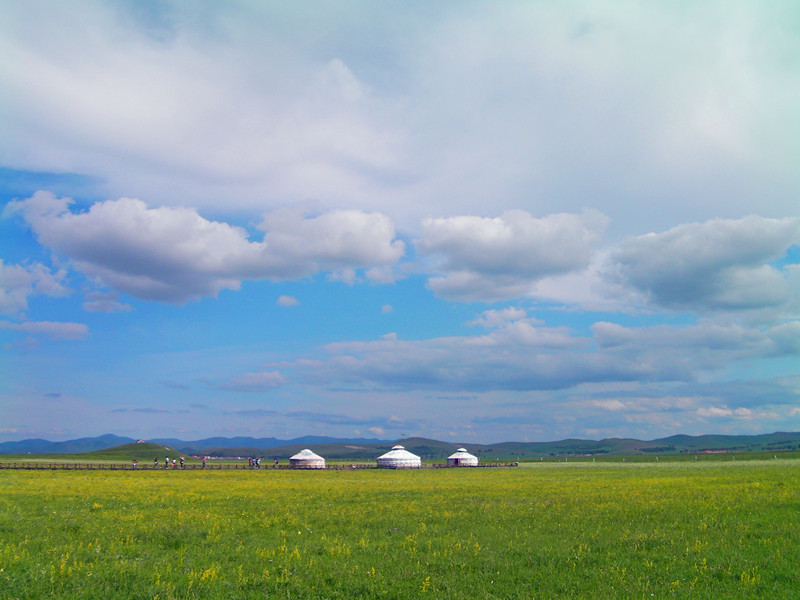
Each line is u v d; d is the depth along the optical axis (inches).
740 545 1010.7
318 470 5959.6
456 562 930.7
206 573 829.8
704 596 733.9
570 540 1120.8
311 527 1326.3
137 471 5019.7
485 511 1600.6
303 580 822.5
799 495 1785.2
